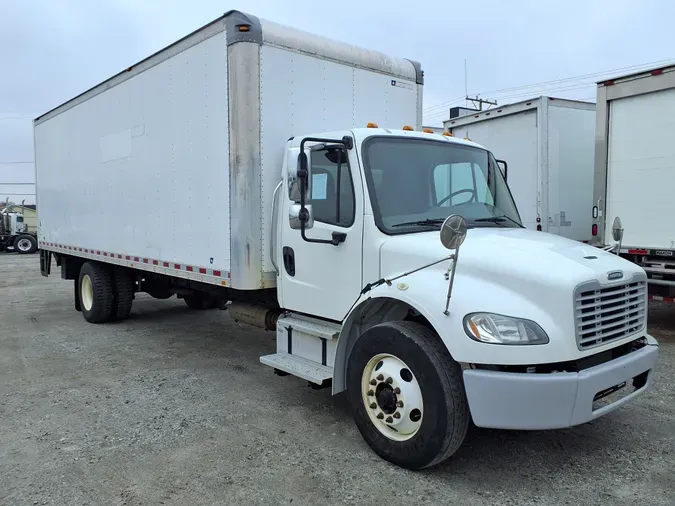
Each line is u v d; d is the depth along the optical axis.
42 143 10.67
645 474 3.79
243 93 5.02
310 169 4.59
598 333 3.58
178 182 6.20
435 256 3.82
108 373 6.34
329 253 4.56
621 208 8.17
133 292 9.16
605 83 8.25
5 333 8.59
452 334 3.47
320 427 4.69
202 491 3.63
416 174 4.56
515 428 3.34
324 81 5.57
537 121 9.71
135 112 7.09
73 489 3.67
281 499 3.52
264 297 6.00
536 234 4.49
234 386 5.82
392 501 3.47
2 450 4.29
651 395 5.33
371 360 4.01
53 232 10.38
